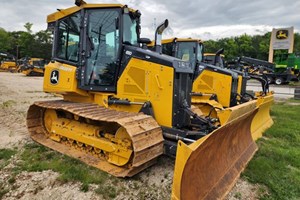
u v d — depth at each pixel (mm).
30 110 5602
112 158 4355
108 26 4777
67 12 5254
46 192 3594
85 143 4742
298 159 4953
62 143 5328
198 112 5281
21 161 4516
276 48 32000
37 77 27406
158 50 5078
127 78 4680
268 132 6840
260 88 20797
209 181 3412
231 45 53312
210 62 10555
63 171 4137
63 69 5258
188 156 2762
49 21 5695
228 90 8430
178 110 4418
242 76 9672
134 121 3922
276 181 4043
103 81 4914
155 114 4449
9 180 3857
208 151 3332
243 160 4508
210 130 4324
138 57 4559
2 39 66250
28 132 5695
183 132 4094
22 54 66125
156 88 4410
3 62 39250
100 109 4672
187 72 4605
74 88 5113
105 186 3775
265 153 5223
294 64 26828
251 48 54281
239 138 4664
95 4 4805
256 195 3674
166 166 4426
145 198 3533
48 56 62656
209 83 8578
